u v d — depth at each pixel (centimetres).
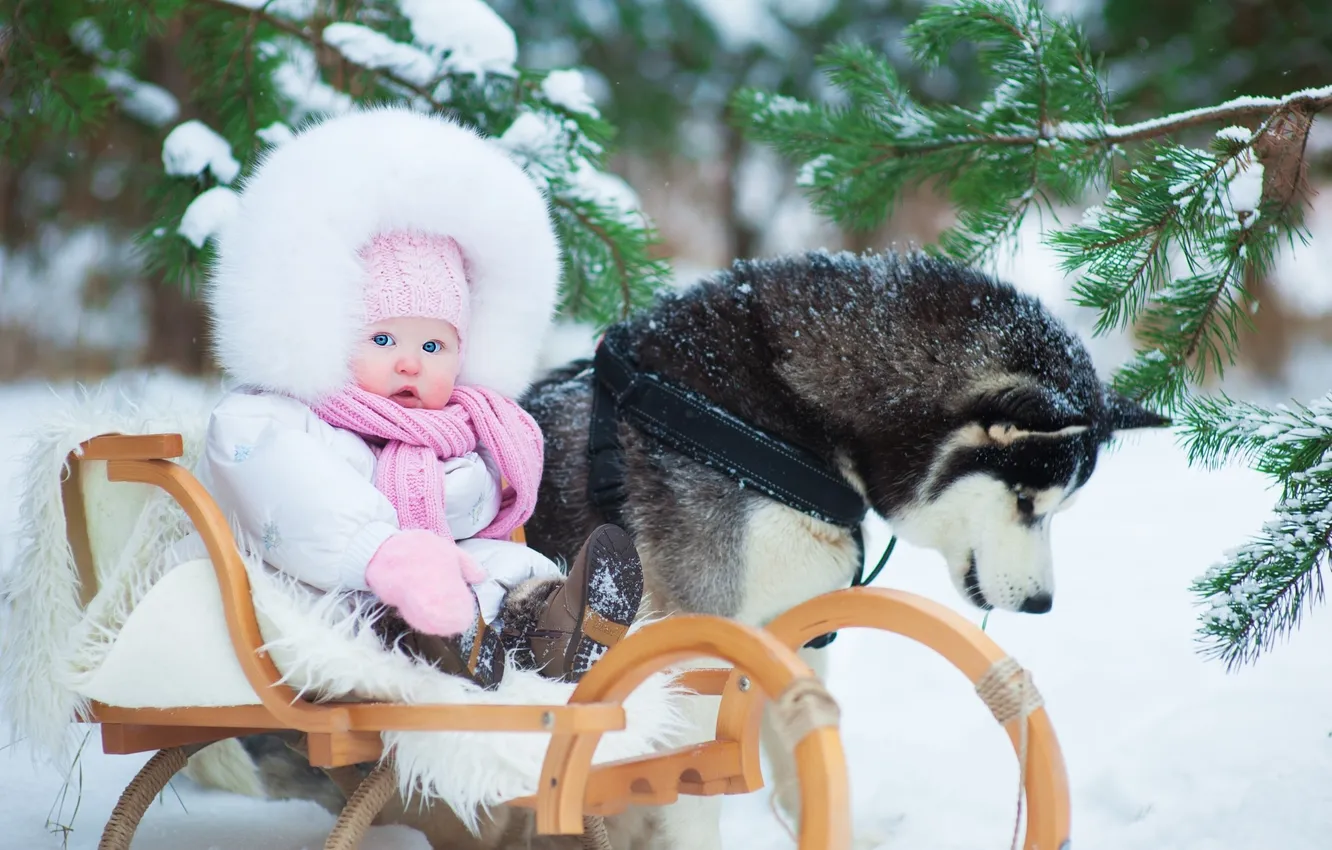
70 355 1069
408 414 303
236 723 264
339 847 253
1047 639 557
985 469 369
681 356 371
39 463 291
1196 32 1047
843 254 396
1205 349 418
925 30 492
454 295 315
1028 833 238
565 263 525
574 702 241
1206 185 396
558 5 1141
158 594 257
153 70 707
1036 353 371
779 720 210
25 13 516
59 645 283
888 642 578
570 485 379
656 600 360
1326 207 1527
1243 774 362
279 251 290
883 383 366
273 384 294
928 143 495
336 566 261
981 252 476
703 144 1389
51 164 927
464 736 245
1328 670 453
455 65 517
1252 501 876
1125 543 751
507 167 335
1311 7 1019
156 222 516
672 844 335
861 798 407
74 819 349
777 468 350
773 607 362
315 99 559
